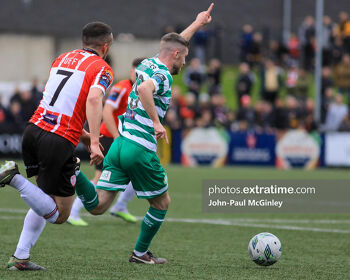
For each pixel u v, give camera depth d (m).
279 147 67.94
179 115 70.69
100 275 17.86
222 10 126.12
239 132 68.81
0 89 92.50
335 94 87.69
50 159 17.84
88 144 19.98
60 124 17.97
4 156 69.94
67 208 18.45
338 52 88.81
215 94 76.19
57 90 18.17
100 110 17.91
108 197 20.28
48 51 112.00
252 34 94.81
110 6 120.31
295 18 125.69
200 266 19.88
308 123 68.06
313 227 30.22
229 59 116.69
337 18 127.94
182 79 97.62
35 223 18.34
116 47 116.50
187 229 28.91
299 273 18.97
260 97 77.75
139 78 19.80
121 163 19.80
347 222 32.28
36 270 18.41
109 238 25.75
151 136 19.72
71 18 115.75
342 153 66.56
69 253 21.95
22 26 110.06
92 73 18.22
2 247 22.80
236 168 66.56
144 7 122.06
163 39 19.92
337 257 22.14
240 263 20.59
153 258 20.38
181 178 55.19
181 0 125.50
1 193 44.78
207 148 69.31
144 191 19.81
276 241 19.86
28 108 71.81
